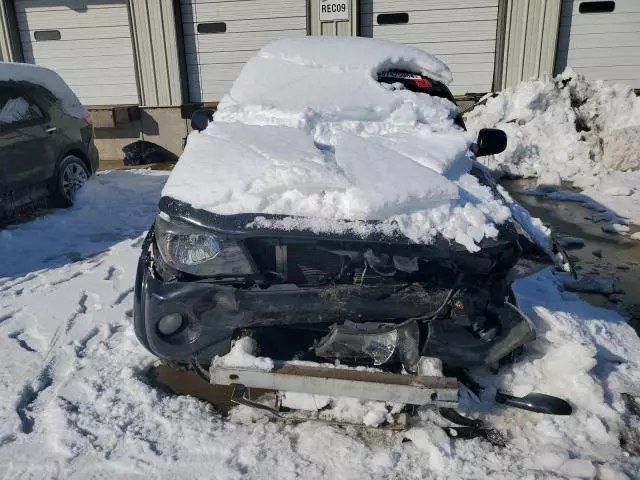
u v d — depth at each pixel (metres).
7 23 10.23
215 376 2.16
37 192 5.52
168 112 10.02
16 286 3.93
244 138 2.82
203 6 9.59
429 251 2.12
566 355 2.52
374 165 2.45
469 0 8.88
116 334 3.18
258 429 2.32
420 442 2.22
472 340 2.25
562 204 6.18
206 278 2.23
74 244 4.93
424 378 2.11
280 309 2.17
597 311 3.33
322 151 2.72
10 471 2.10
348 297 2.16
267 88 3.47
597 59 8.91
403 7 9.11
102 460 2.15
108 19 9.98
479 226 2.21
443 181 2.32
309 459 2.15
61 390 2.60
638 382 2.61
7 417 2.41
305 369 2.15
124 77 10.27
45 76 5.76
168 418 2.40
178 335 2.28
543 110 8.12
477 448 2.20
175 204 2.30
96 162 6.63
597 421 2.32
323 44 3.77
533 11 8.66
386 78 3.64
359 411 2.28
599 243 4.87
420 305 2.18
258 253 2.22
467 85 9.30
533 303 3.19
